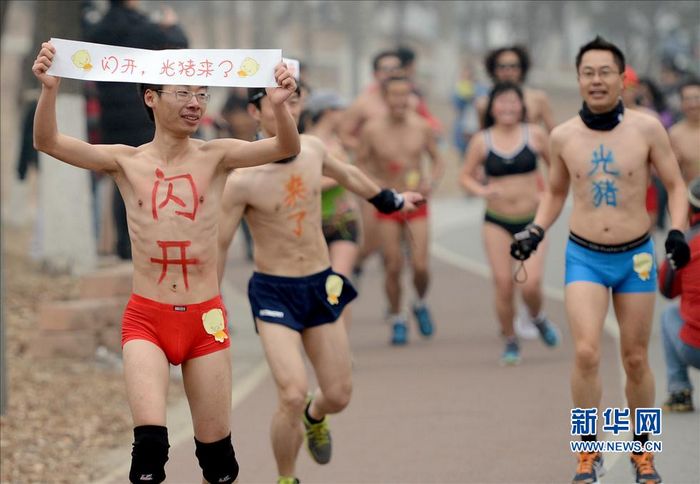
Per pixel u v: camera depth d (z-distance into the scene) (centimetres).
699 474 1920
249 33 15850
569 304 1883
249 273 4800
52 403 2564
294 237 1908
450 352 3098
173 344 1600
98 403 2600
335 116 3045
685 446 2083
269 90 1577
